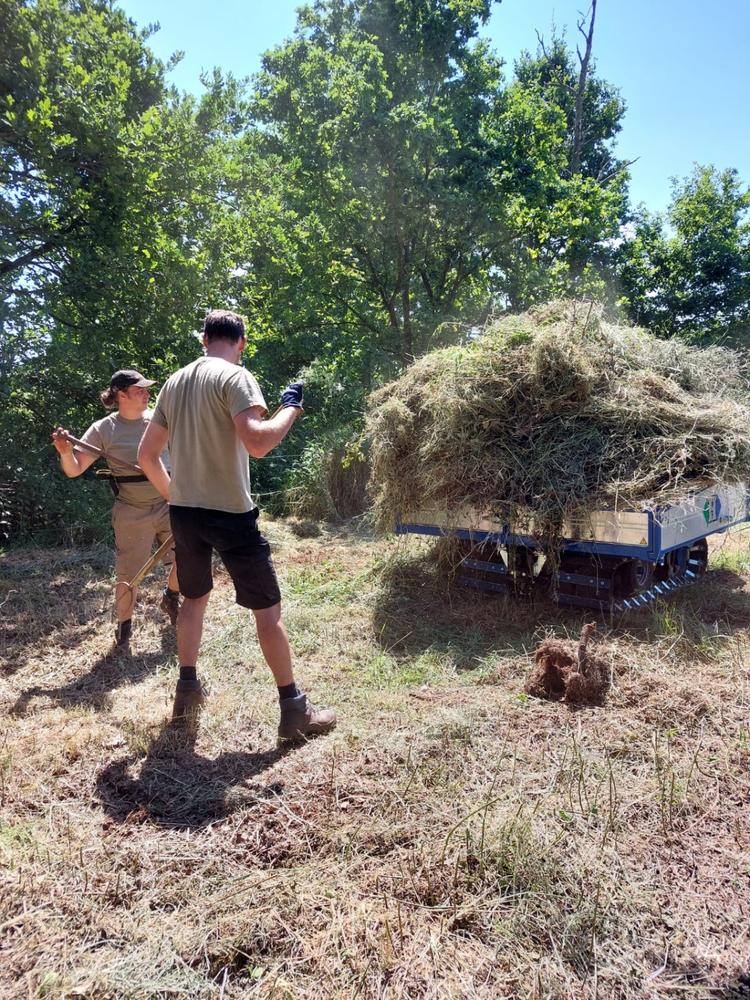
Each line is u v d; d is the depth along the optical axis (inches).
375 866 92.3
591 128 1074.1
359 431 443.5
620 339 206.7
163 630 190.9
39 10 322.3
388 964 75.8
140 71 373.1
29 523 313.7
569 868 90.0
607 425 187.0
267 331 628.4
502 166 601.6
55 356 335.9
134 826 102.7
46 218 329.4
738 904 86.3
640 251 958.4
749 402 210.8
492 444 194.4
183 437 125.5
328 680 157.6
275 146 598.5
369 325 653.3
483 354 201.8
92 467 348.2
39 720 137.5
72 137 315.3
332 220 582.2
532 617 194.7
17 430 323.0
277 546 309.1
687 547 217.9
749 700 138.9
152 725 134.5
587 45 914.1
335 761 117.0
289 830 100.0
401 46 605.9
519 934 81.2
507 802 104.2
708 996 72.9
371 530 335.6
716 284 961.5
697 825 101.3
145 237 366.9
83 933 81.3
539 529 184.9
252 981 75.0
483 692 147.7
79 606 212.5
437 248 629.6
